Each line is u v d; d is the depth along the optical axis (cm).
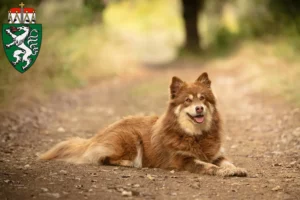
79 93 2006
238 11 3544
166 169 893
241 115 1541
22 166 875
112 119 1502
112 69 2798
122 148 916
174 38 4756
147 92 2086
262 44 2820
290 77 1945
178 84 916
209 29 3922
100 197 691
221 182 793
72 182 763
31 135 1230
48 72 2025
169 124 898
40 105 1642
